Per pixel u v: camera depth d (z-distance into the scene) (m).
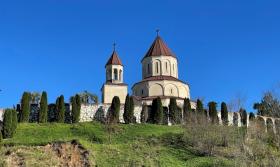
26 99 51.12
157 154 40.53
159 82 65.56
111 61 68.44
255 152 40.84
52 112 52.66
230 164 38.22
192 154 41.66
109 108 54.38
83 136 45.94
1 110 50.06
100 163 36.88
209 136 43.75
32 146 38.25
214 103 57.09
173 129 49.88
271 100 67.56
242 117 58.34
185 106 55.81
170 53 70.12
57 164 36.19
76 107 52.12
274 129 50.84
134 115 54.56
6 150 36.78
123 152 39.88
